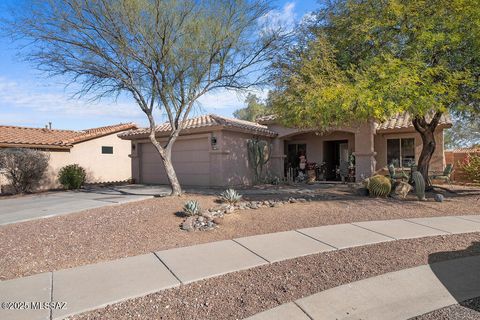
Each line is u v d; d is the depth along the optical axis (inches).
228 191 428.5
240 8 458.9
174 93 479.8
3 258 228.7
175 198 455.8
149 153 768.9
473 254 231.6
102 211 374.0
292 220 336.2
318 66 422.6
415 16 401.1
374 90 370.6
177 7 422.9
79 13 395.5
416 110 389.4
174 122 490.0
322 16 480.1
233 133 654.5
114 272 203.6
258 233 291.1
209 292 176.9
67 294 173.5
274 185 687.7
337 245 252.2
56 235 281.0
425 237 272.7
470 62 425.7
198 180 663.8
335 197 476.4
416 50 402.3
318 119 462.0
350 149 767.1
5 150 624.4
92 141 903.7
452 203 423.5
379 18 419.2
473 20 385.4
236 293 175.5
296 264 215.0
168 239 274.2
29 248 249.8
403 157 696.4
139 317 151.9
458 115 504.1
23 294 173.6
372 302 166.2
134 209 378.3
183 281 189.6
